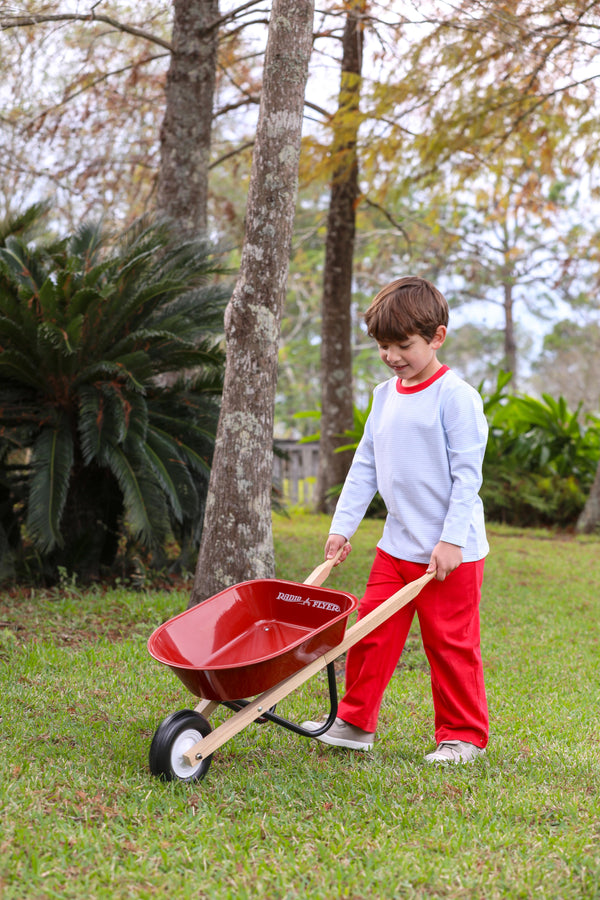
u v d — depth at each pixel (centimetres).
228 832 230
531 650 490
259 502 461
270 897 198
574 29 814
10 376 597
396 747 313
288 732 325
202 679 247
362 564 737
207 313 657
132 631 478
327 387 1178
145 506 567
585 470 1250
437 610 294
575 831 236
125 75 980
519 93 952
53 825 225
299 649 257
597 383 3478
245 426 456
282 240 444
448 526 284
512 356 2538
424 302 281
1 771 261
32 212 658
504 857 221
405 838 231
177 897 195
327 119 992
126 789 254
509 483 1205
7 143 942
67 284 569
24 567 616
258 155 439
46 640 448
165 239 629
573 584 719
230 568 458
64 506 610
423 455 293
